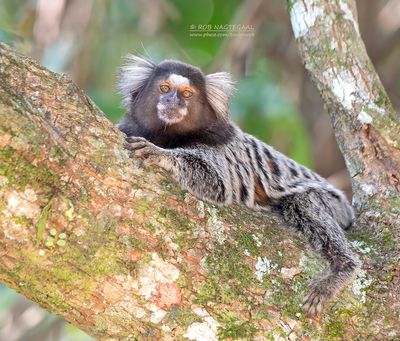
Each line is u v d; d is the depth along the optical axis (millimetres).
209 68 16609
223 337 7152
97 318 7043
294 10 10008
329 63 9633
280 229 8094
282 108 16062
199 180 9289
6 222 6582
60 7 14750
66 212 6785
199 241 7340
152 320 7070
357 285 7996
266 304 7371
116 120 14695
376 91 9523
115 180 7102
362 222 9344
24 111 6637
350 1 9805
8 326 14844
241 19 15938
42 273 6812
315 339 7449
